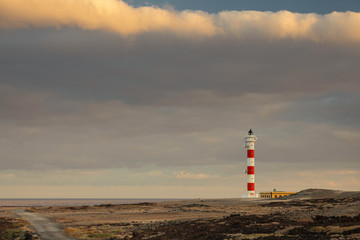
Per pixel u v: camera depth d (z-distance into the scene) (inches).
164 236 2610.7
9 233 3149.6
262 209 5344.5
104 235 2955.2
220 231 2549.2
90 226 3713.1
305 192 7642.7
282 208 5300.2
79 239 2800.2
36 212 6038.4
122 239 2723.9
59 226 3722.9
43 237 2878.9
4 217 4840.1
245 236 2220.7
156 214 5295.3
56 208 7003.0
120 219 4579.2
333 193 7175.2
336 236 1963.6
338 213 3107.8
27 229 3395.7
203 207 6259.8
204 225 2947.8
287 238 2044.8
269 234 2260.1
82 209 6727.4
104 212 5974.4
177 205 7194.9
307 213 3380.9
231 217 3245.6
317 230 2210.9
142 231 3068.4
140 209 6525.6
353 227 2122.3
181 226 3095.5
